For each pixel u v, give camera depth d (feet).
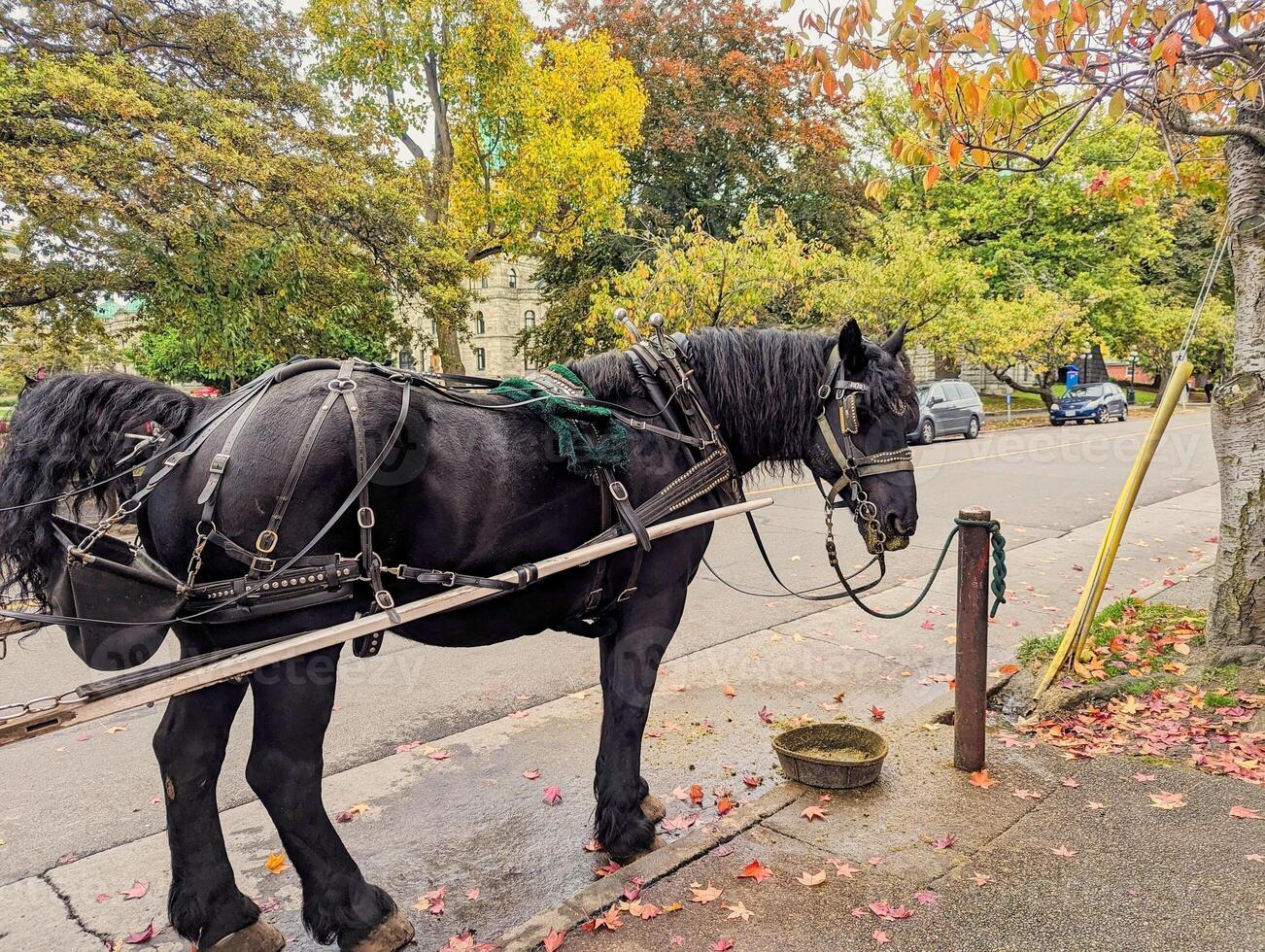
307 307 39.88
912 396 10.82
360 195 39.96
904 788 11.35
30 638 20.02
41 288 34.78
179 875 7.92
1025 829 10.21
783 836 10.12
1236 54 13.87
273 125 39.58
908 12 12.76
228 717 8.05
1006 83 13.65
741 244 50.34
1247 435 14.65
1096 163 85.66
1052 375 101.19
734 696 15.84
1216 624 15.14
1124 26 12.83
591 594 9.17
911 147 14.85
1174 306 106.22
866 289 66.54
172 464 7.46
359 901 7.93
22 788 12.66
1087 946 7.99
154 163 31.35
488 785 12.48
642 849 10.00
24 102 29.30
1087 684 14.99
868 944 8.09
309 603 7.27
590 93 60.08
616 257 80.23
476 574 8.27
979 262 95.45
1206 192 19.89
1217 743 12.61
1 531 7.30
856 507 10.69
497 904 9.53
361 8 53.16
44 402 7.64
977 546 11.56
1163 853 9.59
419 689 16.51
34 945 8.84
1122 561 26.21
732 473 10.32
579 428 8.64
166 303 34.17
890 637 19.22
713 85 84.38
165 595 7.29
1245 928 8.20
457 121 60.03
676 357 10.32
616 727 9.92
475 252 63.16
